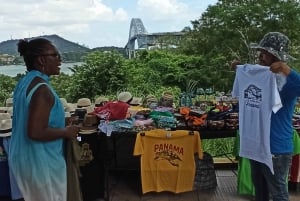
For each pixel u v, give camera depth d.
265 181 3.03
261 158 2.81
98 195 3.90
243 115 2.96
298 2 15.22
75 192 2.56
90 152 3.81
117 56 12.19
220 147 4.98
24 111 2.28
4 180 3.88
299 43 14.46
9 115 4.02
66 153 2.51
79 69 11.78
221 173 4.61
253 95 2.84
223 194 4.05
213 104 4.21
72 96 11.35
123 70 11.92
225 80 13.62
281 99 2.71
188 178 3.99
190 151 3.93
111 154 4.34
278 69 2.57
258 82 2.78
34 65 2.37
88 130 3.75
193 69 14.23
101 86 11.61
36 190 2.34
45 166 2.32
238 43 14.58
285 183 2.84
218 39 15.33
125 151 4.44
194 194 4.05
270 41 2.72
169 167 3.96
